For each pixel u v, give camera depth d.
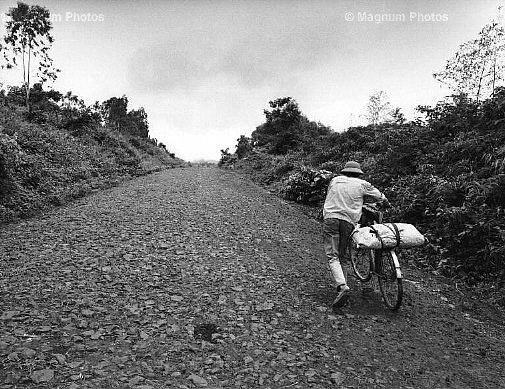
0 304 4.86
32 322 4.45
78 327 4.41
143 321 4.63
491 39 13.48
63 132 24.83
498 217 7.29
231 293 5.65
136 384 3.46
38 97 33.25
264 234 9.15
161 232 8.63
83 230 8.54
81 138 25.39
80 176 16.09
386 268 5.59
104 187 15.52
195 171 27.41
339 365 4.04
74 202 12.12
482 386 3.84
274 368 3.89
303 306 5.41
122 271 6.20
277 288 5.98
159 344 4.17
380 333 4.80
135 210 10.88
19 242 7.55
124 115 50.44
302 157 21.98
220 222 9.91
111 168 19.95
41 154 16.22
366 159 15.51
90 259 6.66
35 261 6.49
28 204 10.41
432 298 6.11
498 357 4.43
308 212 12.68
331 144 20.75
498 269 6.71
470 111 11.88
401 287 5.13
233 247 7.91
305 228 10.21
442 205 8.44
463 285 6.73
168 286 5.74
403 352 4.40
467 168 9.31
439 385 3.81
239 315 4.98
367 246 5.25
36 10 28.56
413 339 4.72
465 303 5.98
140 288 5.61
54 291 5.34
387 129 17.48
